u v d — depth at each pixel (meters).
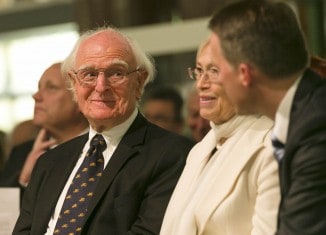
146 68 3.87
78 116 4.81
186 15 7.90
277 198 2.82
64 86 4.77
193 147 3.45
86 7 8.27
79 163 3.86
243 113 2.60
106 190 3.57
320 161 2.30
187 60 7.24
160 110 6.29
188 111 5.69
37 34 10.52
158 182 3.56
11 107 10.96
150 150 3.66
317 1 7.37
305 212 2.31
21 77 10.84
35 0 10.37
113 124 3.72
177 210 3.16
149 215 3.47
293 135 2.38
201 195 3.06
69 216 3.62
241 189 2.96
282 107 2.46
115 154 3.67
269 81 2.46
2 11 10.60
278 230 2.44
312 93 2.42
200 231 3.01
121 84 3.70
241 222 2.96
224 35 2.49
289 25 2.45
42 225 3.75
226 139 3.21
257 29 2.44
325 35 7.43
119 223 3.50
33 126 6.05
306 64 2.49
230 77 2.51
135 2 8.34
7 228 4.40
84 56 3.72
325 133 2.33
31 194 3.97
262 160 2.95
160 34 7.27
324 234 2.28
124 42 3.78
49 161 3.99
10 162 5.19
